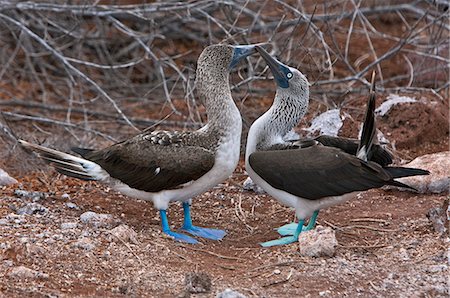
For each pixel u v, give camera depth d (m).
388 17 23.19
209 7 19.44
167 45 21.83
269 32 19.42
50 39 18.91
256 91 18.42
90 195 13.82
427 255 11.32
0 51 20.92
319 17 18.72
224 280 10.48
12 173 15.04
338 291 10.21
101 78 20.72
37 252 10.75
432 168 13.84
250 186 14.37
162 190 12.02
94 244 11.17
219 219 13.27
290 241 12.00
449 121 16.61
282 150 12.04
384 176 11.34
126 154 12.12
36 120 17.58
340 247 11.68
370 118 11.72
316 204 11.86
